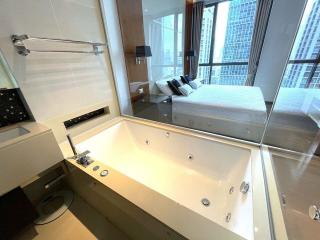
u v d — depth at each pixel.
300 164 1.21
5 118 1.26
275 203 0.86
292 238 0.71
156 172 1.77
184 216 0.81
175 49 2.81
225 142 1.46
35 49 1.23
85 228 1.28
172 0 2.46
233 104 2.11
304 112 1.40
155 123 1.96
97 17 1.62
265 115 1.88
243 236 0.72
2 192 0.95
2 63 1.16
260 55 2.40
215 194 1.45
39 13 1.20
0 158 0.92
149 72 2.42
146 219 0.89
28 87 1.25
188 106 2.37
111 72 1.91
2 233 1.08
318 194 0.99
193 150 1.67
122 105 2.12
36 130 1.14
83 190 1.40
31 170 1.08
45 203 1.50
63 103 1.50
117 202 1.05
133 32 2.02
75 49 1.49
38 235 1.25
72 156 1.35
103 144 1.81
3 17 1.04
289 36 2.06
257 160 1.21
